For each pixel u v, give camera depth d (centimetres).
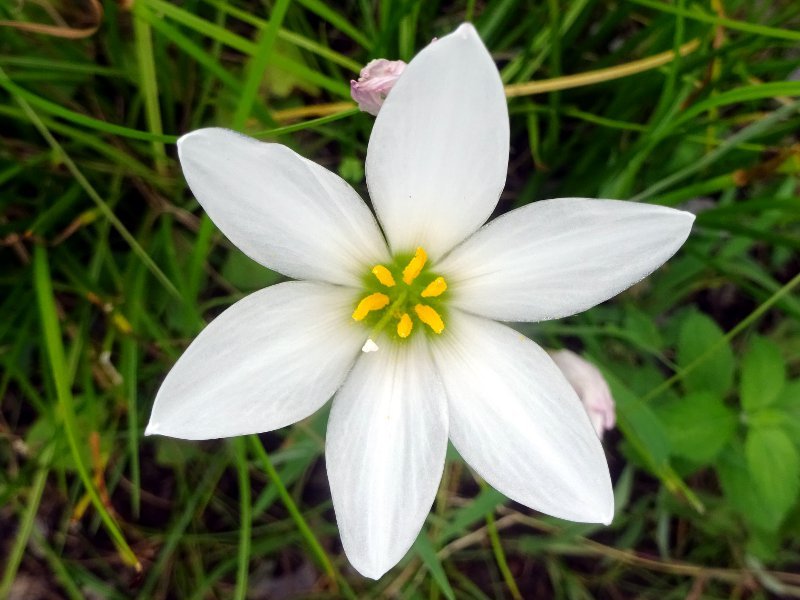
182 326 11
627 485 11
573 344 12
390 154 6
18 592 12
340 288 7
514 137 12
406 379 8
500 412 7
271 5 11
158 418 6
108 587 11
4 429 11
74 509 11
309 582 12
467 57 6
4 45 10
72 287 10
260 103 9
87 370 10
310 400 7
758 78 11
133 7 8
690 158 11
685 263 12
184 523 11
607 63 11
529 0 11
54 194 10
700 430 10
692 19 10
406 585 12
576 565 13
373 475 7
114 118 11
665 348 12
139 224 11
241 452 10
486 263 7
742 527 12
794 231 12
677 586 13
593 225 6
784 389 10
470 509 10
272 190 6
